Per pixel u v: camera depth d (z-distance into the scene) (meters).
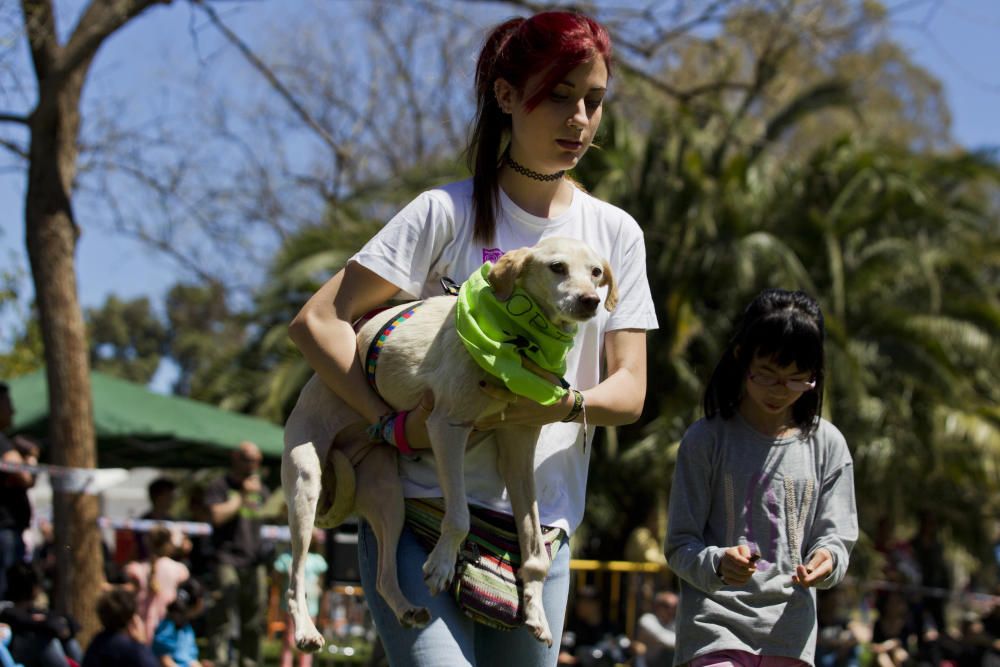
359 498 2.70
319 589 9.22
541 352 2.56
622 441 12.68
